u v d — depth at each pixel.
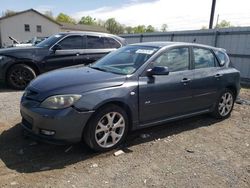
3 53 8.22
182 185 3.48
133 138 4.83
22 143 4.38
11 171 3.58
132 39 19.64
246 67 12.48
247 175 3.82
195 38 15.04
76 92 3.89
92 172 3.67
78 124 3.86
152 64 4.72
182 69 5.19
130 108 4.36
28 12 51.66
